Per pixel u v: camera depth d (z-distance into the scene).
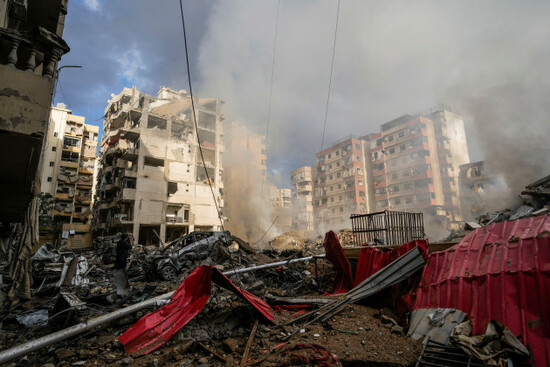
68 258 10.23
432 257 6.23
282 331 5.27
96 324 4.76
